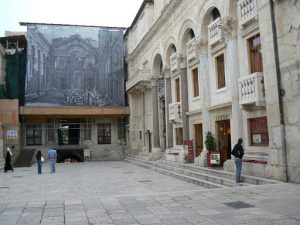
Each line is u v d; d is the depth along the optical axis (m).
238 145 13.37
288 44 11.91
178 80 25.12
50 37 37.16
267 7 12.85
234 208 8.38
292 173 11.59
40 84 36.34
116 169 26.84
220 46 17.78
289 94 11.83
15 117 34.16
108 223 7.46
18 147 33.84
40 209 9.16
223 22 16.36
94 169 27.25
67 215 8.37
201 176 16.88
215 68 18.72
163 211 8.45
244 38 15.51
